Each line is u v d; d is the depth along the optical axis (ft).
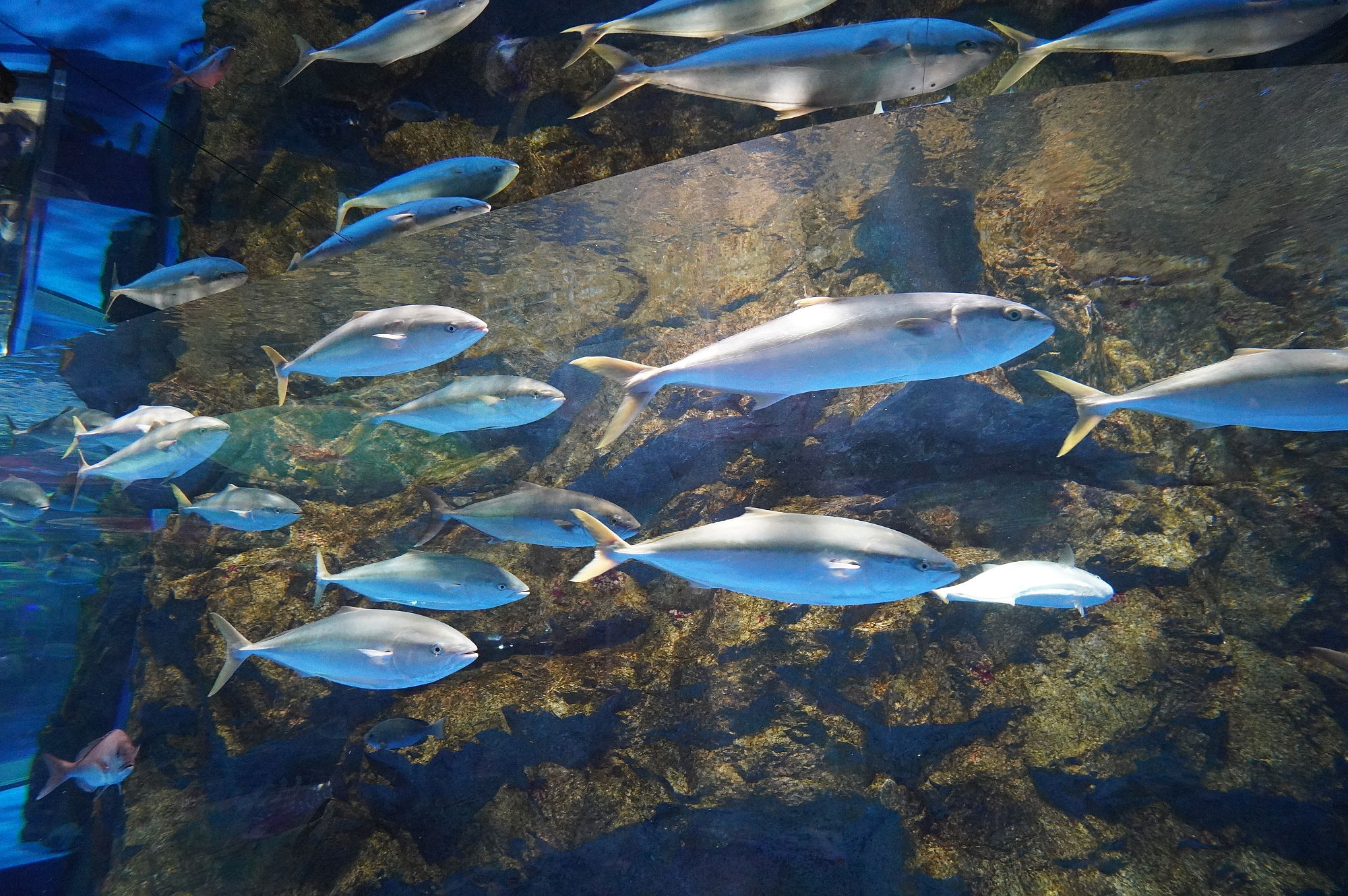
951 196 7.47
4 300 7.66
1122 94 6.57
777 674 8.39
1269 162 7.14
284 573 9.55
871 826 8.30
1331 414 6.29
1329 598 8.31
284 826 9.37
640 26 5.65
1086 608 8.36
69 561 12.19
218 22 5.95
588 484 8.77
